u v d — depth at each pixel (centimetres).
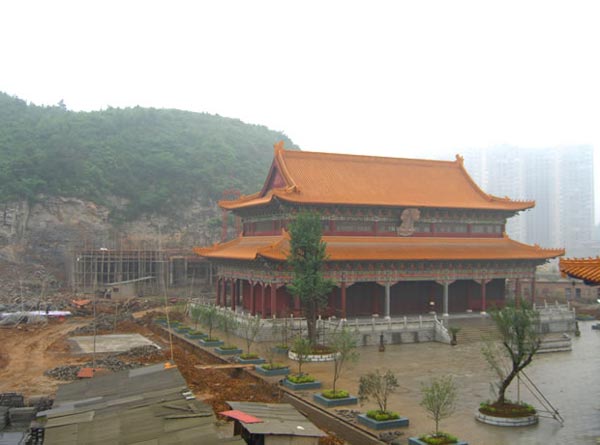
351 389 5094
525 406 4291
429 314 8988
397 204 8650
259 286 8788
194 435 2880
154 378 4225
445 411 4078
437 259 8438
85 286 13662
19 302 11500
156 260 14450
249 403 3584
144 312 10950
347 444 3903
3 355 6994
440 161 10269
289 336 7288
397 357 6625
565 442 3719
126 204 18762
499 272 9256
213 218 19175
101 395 3881
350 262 8169
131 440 2866
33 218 16588
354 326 7381
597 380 5528
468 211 9462
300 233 6694
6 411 4734
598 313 11238
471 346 7338
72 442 2902
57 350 7325
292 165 9019
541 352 6975
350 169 9394
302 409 4644
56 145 18612
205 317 8025
